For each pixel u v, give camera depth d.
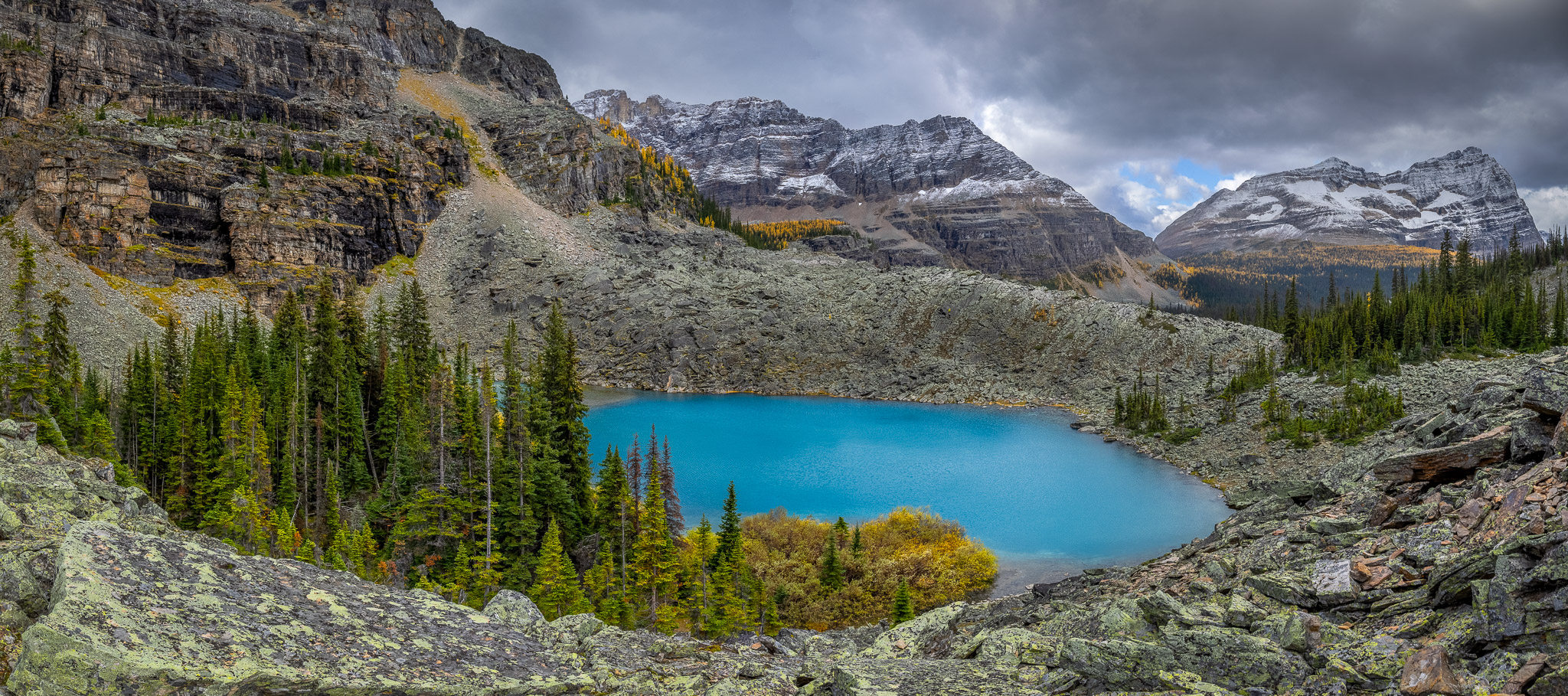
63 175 138.00
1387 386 98.44
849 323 171.75
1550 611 11.03
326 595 11.36
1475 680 10.66
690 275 187.50
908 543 61.88
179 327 127.25
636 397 146.25
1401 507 20.25
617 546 55.19
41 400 58.56
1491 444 20.02
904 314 173.12
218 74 196.62
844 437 110.38
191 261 145.75
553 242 197.62
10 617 10.17
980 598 51.66
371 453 71.88
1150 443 103.56
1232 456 90.62
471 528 54.50
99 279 130.38
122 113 170.12
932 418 126.44
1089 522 69.62
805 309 176.00
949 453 100.00
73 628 8.09
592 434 110.19
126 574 9.53
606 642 14.72
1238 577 20.22
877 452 100.69
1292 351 124.25
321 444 68.00
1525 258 173.38
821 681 13.95
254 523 47.78
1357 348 116.62
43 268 117.06
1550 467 16.02
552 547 43.31
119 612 8.70
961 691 13.27
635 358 163.12
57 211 136.00
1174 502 76.62
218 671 8.46
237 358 74.25
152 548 10.38
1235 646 13.02
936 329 168.00
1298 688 12.02
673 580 46.12
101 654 7.92
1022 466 92.69
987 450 102.00
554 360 68.25
